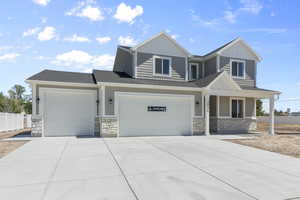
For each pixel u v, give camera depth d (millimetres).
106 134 12055
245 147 9188
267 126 24234
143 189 4043
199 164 6074
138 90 12875
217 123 16156
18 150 7918
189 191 3971
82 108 12742
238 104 16953
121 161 6293
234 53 17266
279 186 4309
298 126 24422
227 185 4328
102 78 13000
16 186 4180
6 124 16469
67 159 6496
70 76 13523
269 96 15289
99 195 3740
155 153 7551
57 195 3734
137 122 12852
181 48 15703
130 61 15375
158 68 15117
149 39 14805
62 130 12359
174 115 13648
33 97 11742
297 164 6227
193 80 17297
